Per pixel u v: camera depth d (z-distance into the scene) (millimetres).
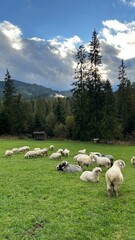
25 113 95062
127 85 89312
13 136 82250
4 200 15211
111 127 68688
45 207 13969
